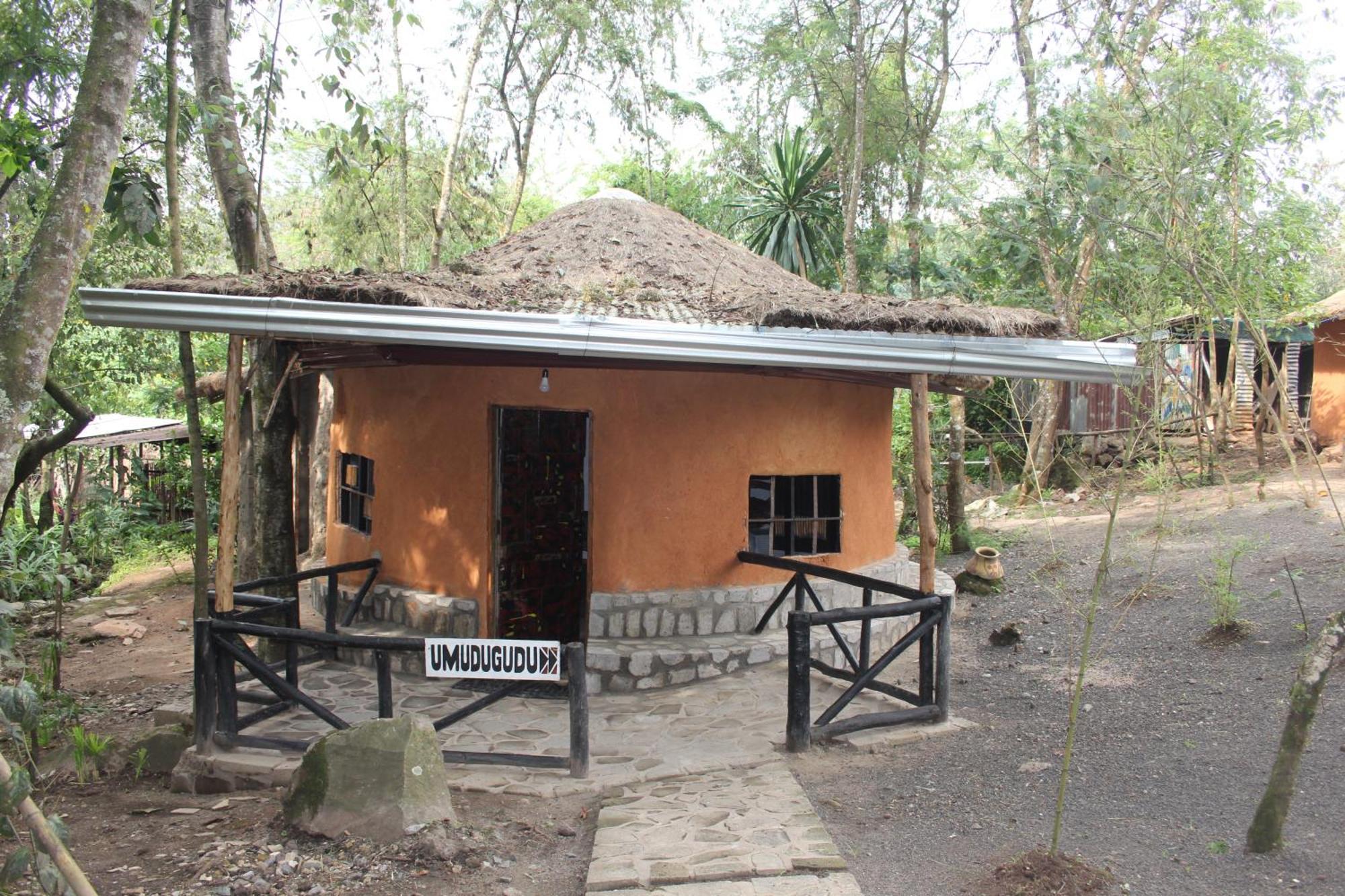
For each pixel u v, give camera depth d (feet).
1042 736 18.56
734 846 14.21
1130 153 26.14
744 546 24.34
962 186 35.42
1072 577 31.04
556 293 21.40
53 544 41.24
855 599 25.88
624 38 46.21
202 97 23.93
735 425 24.12
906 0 44.24
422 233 51.75
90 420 28.32
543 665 17.34
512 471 26.45
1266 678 19.38
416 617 24.11
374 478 26.00
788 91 54.60
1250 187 26.13
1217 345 53.78
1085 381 18.33
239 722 19.26
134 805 17.67
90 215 14.94
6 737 21.95
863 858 14.17
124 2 15.39
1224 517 35.04
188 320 16.51
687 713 20.71
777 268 30.14
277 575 23.59
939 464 43.06
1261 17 31.42
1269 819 12.80
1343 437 46.78
